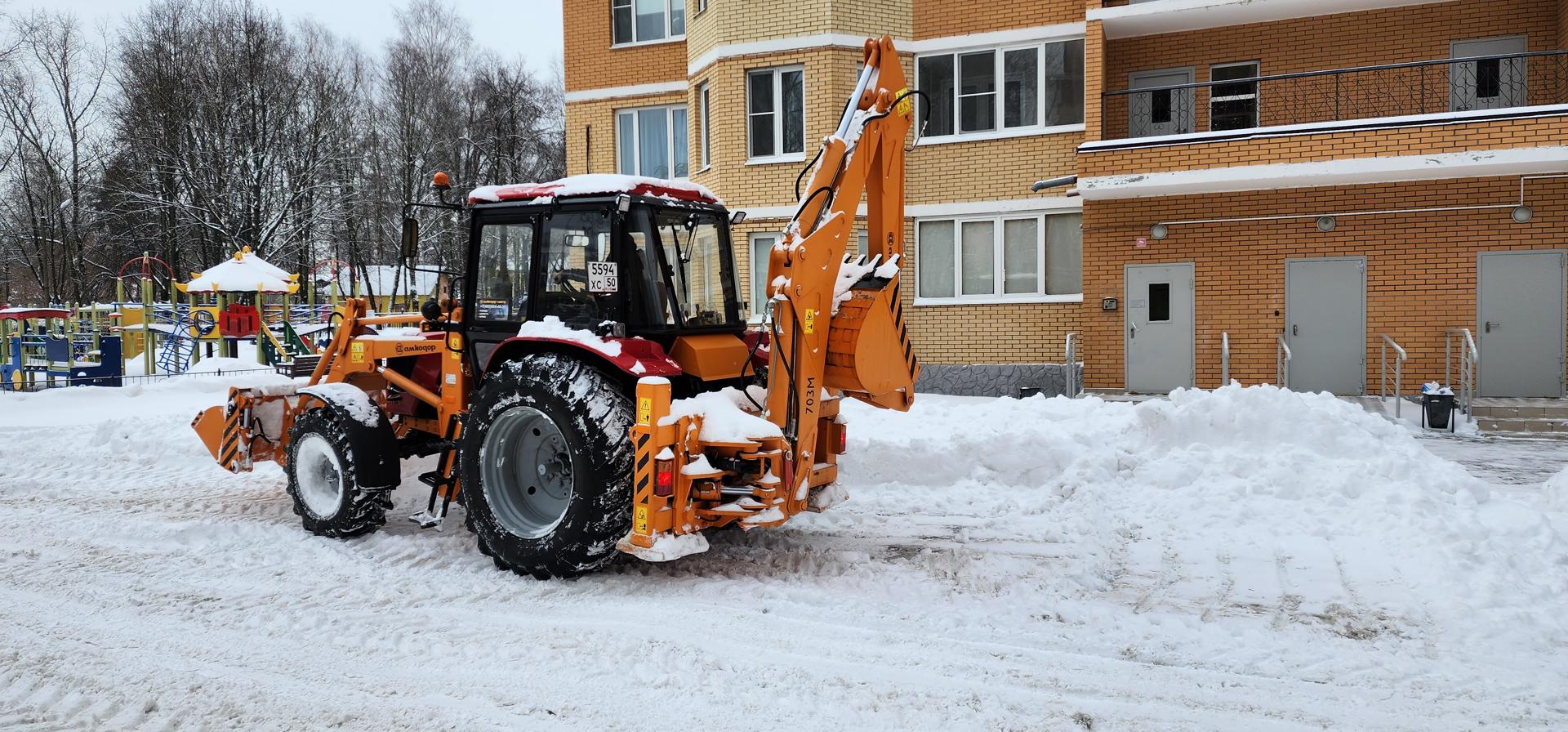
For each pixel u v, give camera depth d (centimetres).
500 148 3938
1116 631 416
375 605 461
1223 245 1310
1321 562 519
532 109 4197
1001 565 520
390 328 704
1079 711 334
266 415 680
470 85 4038
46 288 3431
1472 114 1123
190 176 3228
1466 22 1297
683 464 473
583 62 1677
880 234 552
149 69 3347
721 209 585
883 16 1443
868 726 323
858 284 534
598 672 371
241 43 3472
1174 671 369
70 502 729
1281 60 1375
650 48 1633
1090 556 543
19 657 396
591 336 509
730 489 478
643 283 521
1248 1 1287
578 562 482
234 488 780
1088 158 1275
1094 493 673
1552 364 1193
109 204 3422
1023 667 373
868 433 902
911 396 559
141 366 2114
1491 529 544
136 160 3359
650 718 331
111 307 2262
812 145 1438
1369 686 353
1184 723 324
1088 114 1312
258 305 2025
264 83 3428
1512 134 1109
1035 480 729
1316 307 1277
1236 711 333
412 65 3784
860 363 511
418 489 745
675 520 470
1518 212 1180
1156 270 1340
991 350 1434
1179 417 770
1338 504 620
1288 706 337
